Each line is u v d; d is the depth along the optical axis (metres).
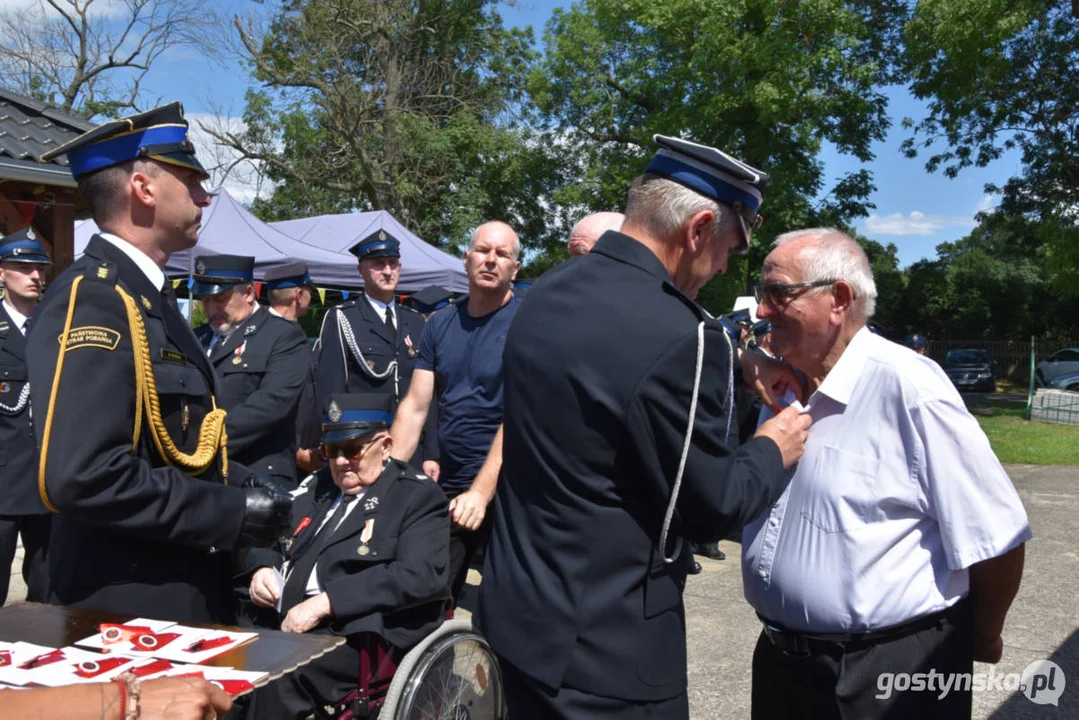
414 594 3.00
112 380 1.84
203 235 10.58
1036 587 5.50
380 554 3.08
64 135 6.31
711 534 1.71
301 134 24.23
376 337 4.88
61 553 2.05
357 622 2.93
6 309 4.35
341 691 2.96
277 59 23.84
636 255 1.80
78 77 25.28
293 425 4.20
